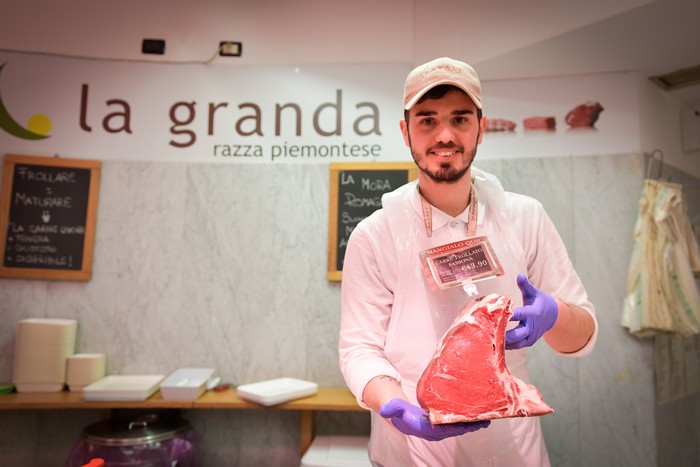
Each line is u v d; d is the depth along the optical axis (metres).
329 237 2.40
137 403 2.10
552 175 2.36
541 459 1.25
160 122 2.49
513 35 2.37
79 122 2.47
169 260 2.44
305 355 2.39
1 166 2.42
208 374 2.32
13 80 2.46
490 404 0.92
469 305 1.04
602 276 2.30
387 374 1.12
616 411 2.24
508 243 1.26
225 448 2.40
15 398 2.13
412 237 1.28
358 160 2.45
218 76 2.50
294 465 2.38
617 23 2.21
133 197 2.46
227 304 2.42
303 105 2.49
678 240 2.23
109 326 2.40
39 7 2.49
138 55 2.51
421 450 1.24
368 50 2.48
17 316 2.38
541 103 2.38
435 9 2.45
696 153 2.59
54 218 2.42
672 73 2.34
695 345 2.56
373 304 1.30
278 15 2.52
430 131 1.13
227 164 2.48
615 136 2.33
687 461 2.45
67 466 2.04
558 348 1.23
